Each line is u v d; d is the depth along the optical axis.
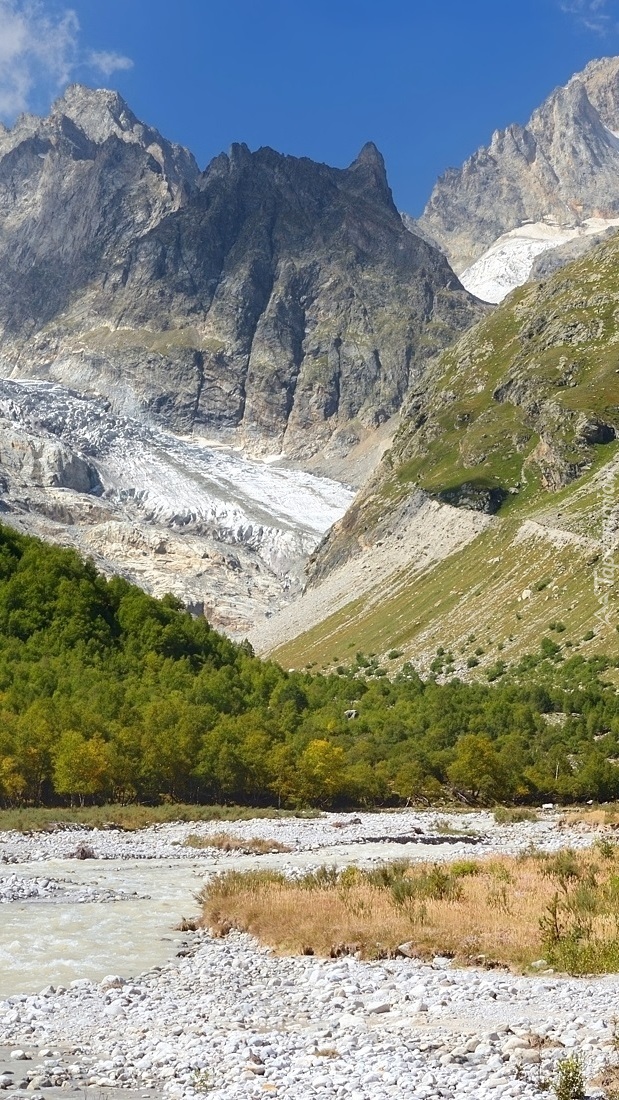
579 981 42.00
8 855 97.62
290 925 55.25
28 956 52.00
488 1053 31.95
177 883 81.06
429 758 174.12
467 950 48.78
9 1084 30.73
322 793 154.88
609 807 162.75
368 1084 29.41
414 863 89.00
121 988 44.00
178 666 192.38
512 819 143.88
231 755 150.00
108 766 139.00
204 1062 32.44
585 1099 27.62
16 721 146.00
